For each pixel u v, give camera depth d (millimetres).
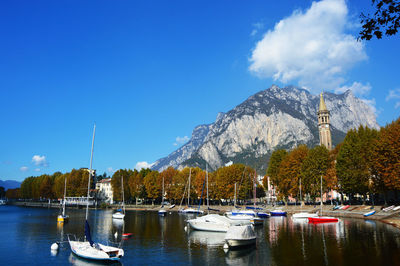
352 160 83438
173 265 32344
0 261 35750
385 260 31156
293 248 39531
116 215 90312
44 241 49906
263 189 175125
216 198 131625
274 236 50000
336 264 30578
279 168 111250
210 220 59719
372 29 13227
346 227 58469
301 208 96812
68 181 171375
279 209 102688
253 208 105500
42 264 34281
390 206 71500
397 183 62406
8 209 159500
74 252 38750
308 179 95562
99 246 37156
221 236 52469
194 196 139625
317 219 70375
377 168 69750
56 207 175750
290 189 100562
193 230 60500
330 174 93250
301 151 103250
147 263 33281
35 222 82250
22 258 37188
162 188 139875
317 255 34875
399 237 44281
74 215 109438
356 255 33906
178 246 42906
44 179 198000
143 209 140375
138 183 153875
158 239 49344
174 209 132000
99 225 72500
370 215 72250
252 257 35250
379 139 73188
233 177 125000
